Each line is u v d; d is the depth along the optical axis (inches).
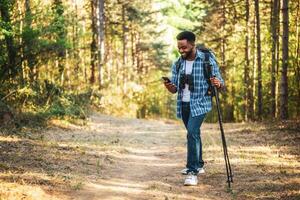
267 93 1059.3
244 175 286.8
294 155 347.6
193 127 273.1
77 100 751.7
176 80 284.7
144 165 335.0
